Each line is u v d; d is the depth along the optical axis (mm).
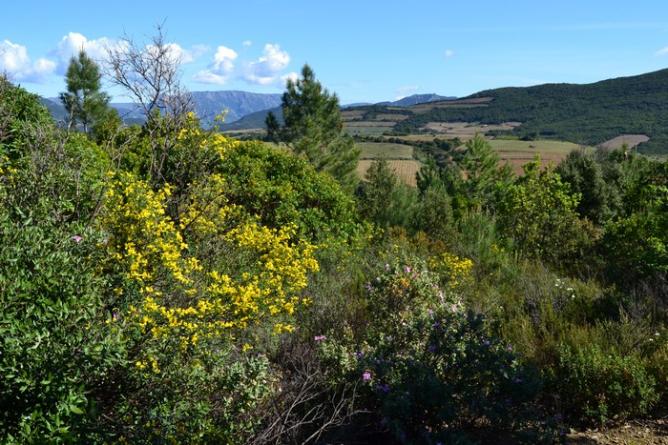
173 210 6199
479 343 4000
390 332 4844
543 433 3521
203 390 3479
